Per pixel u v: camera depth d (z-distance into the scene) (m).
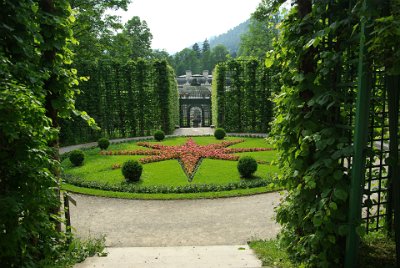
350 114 2.90
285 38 3.23
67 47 4.21
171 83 23.61
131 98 20.95
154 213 7.18
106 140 15.66
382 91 3.23
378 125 3.21
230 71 21.89
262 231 6.06
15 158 2.73
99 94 19.64
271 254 4.06
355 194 2.63
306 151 3.00
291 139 3.32
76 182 9.42
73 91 4.17
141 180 9.79
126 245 5.50
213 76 25.44
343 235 2.71
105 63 20.00
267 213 7.04
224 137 19.19
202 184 8.97
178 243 5.58
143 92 21.36
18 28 3.28
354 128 2.61
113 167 11.48
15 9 3.10
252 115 21.98
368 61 2.41
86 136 19.25
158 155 13.61
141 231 6.17
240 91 21.97
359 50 2.52
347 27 2.62
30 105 2.62
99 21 20.12
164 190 8.62
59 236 3.64
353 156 2.60
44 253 3.40
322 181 2.78
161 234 6.01
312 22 2.93
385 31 2.15
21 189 2.84
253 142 17.28
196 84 40.44
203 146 15.41
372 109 3.11
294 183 3.33
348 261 2.77
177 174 10.48
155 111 21.98
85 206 7.68
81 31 19.64
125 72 20.62
